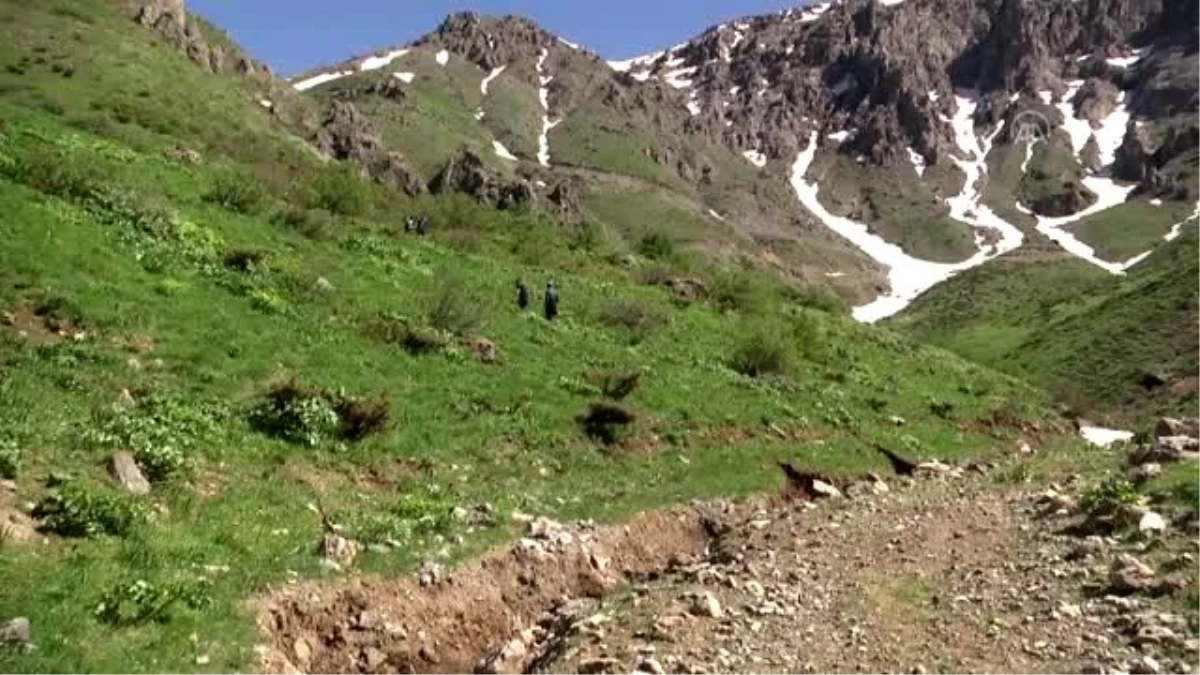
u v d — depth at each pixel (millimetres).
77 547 14688
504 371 31328
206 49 117438
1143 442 28984
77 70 78500
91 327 23688
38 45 83250
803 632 14805
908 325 192250
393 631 16156
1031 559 17438
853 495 27375
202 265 30578
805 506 25781
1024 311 161500
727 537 23422
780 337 44156
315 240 40031
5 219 26344
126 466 17406
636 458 28891
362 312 31906
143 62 89375
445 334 32438
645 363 37500
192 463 19062
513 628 17875
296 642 15039
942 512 23047
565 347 36281
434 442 24969
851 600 16328
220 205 40438
